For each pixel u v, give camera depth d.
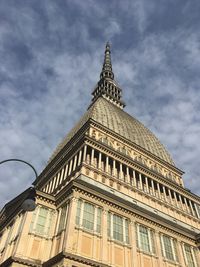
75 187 30.44
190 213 45.59
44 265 25.70
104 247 27.53
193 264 35.50
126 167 42.50
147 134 61.19
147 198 40.50
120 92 81.44
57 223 29.56
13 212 33.59
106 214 30.94
